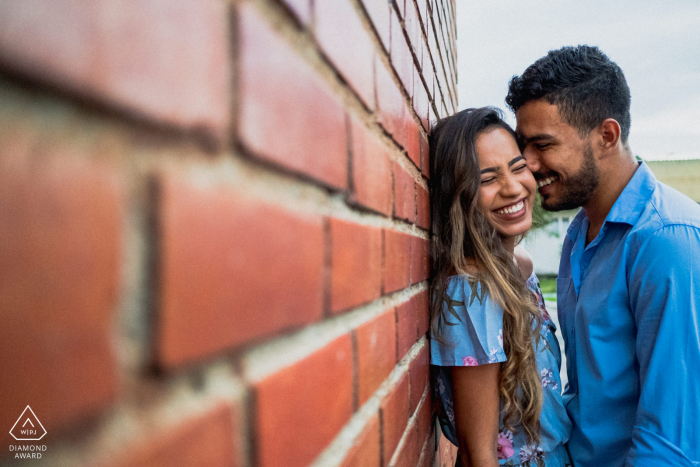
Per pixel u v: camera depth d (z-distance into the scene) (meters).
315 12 0.39
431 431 1.17
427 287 1.15
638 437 1.13
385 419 0.60
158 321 0.20
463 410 1.15
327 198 0.42
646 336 1.16
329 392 0.41
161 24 0.21
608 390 1.29
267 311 0.29
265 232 0.30
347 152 0.47
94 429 0.17
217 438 0.24
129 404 0.18
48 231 0.15
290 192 0.34
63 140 0.16
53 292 0.16
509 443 1.21
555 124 1.35
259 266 0.29
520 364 1.15
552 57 1.37
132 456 0.18
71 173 0.16
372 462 0.53
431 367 1.23
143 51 0.19
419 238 1.01
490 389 1.13
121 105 0.18
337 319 0.45
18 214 0.15
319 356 0.39
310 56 0.38
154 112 0.20
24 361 0.15
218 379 0.25
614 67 1.35
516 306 1.16
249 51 0.28
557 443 1.28
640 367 1.18
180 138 0.22
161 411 0.20
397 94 0.75
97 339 0.17
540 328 1.31
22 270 0.15
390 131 0.69
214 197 0.24
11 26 0.14
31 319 0.15
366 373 0.53
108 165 0.18
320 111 0.40
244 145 0.27
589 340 1.33
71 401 0.16
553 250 16.64
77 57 0.16
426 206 1.15
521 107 1.42
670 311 1.11
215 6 0.25
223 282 0.25
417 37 1.00
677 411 1.08
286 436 0.32
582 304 1.37
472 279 1.14
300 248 0.35
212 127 0.24
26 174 0.15
